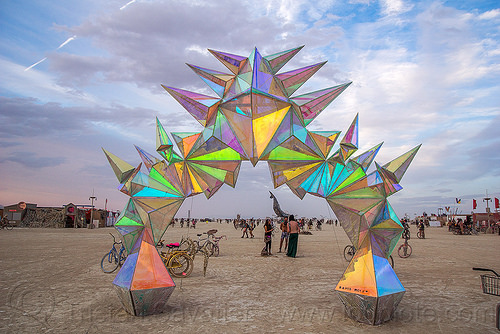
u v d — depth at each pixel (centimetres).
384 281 579
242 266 1222
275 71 587
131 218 629
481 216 4534
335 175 630
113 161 604
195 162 621
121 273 621
